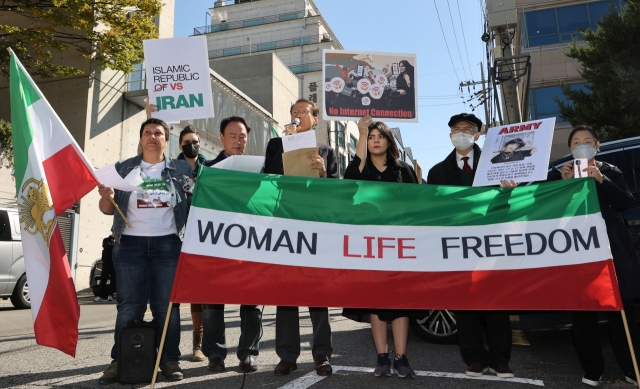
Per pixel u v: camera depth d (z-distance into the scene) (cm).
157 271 391
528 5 2461
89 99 1728
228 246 329
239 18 6319
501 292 338
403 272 342
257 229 336
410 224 351
